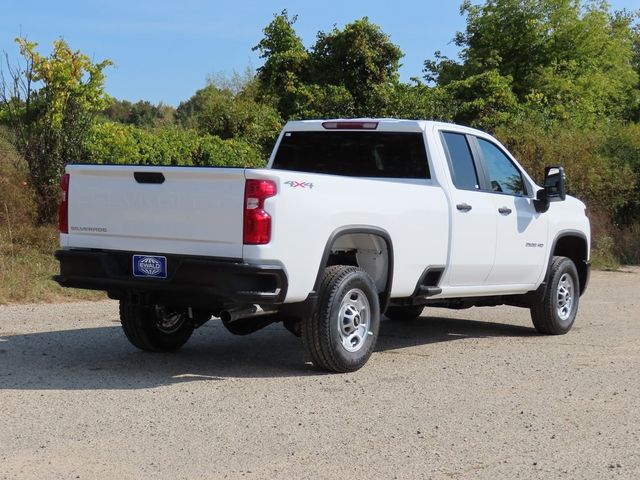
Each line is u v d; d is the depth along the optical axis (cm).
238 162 1691
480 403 645
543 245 959
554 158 2094
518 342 933
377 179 859
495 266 887
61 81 1444
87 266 715
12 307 1057
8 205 1341
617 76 3569
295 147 903
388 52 2389
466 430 573
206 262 652
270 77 2394
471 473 486
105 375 710
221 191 654
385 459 507
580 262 1051
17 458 492
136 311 782
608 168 2178
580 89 3198
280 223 651
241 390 667
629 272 1855
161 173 675
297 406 623
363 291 734
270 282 658
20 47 1433
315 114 2222
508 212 901
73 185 729
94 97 1502
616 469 498
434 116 2308
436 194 810
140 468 480
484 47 3328
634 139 2311
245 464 492
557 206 994
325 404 630
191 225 666
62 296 1138
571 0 3356
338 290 705
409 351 863
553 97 3144
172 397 639
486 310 1218
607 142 2262
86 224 721
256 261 644
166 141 1591
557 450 533
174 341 820
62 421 568
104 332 918
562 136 2195
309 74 2391
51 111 1435
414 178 840
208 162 1628
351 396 657
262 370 746
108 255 705
